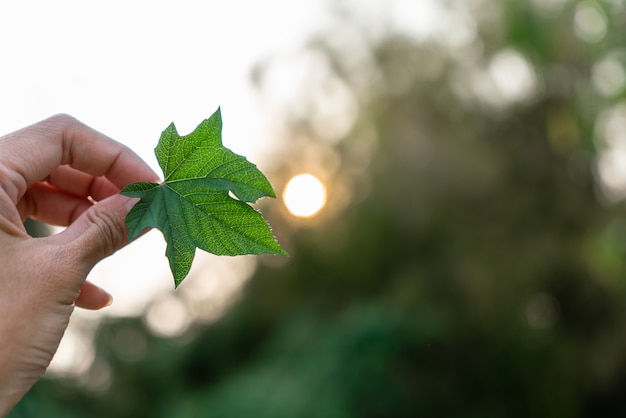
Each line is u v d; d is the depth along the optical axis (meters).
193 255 1.17
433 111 9.80
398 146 9.84
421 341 9.20
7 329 1.22
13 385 1.23
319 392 8.62
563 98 8.50
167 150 1.16
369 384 8.79
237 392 8.84
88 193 1.70
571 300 9.25
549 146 9.18
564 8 7.16
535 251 9.17
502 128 9.39
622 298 8.93
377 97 10.06
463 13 9.41
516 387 9.37
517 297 9.38
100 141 1.50
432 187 9.65
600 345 9.08
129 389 9.33
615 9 6.58
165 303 10.63
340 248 10.48
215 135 1.15
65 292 1.26
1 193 1.28
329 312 10.37
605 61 7.23
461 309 9.56
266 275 11.10
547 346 9.25
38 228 4.07
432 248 9.87
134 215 1.15
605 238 8.67
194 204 1.17
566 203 9.16
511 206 9.39
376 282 10.35
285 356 9.77
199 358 10.62
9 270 1.24
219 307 11.26
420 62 9.89
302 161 10.69
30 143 1.41
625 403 9.19
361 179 10.36
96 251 1.28
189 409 8.97
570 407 9.20
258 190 1.17
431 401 9.08
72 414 6.03
